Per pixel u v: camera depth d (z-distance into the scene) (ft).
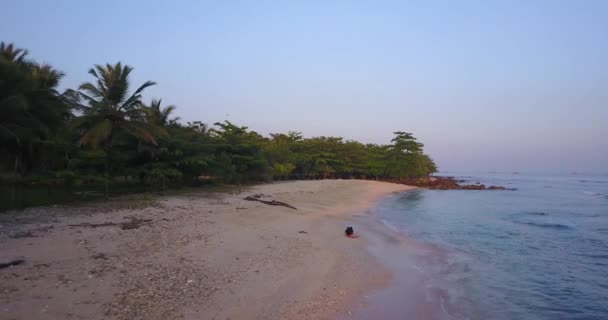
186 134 107.14
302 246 48.62
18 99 59.77
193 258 37.65
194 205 75.20
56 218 52.75
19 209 59.93
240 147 137.39
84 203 69.67
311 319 26.91
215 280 32.14
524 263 48.60
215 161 112.57
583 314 32.01
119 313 24.38
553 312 32.40
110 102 77.56
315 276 36.55
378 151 267.39
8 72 62.59
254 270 36.09
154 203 72.43
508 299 35.14
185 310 25.80
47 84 89.10
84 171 84.58
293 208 86.12
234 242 46.21
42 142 75.82
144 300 26.71
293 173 224.53
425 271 42.98
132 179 114.83
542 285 39.73
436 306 32.09
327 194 127.65
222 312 26.18
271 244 47.67
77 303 25.34
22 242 38.19
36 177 75.51
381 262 45.27
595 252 55.62
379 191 172.45
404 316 29.35
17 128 61.93
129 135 88.28
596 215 102.06
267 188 128.67
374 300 32.19
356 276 38.32
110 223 50.83
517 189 235.81
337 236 59.21
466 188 226.58
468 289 37.47
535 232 72.69
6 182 78.07
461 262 48.01
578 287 39.27
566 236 68.59
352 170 246.47
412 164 261.85
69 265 32.48
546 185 309.42
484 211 107.96
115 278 30.37
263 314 26.68
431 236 65.98
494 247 58.03
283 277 35.04
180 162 96.53
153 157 94.32
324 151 233.96
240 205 80.12
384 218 87.45
